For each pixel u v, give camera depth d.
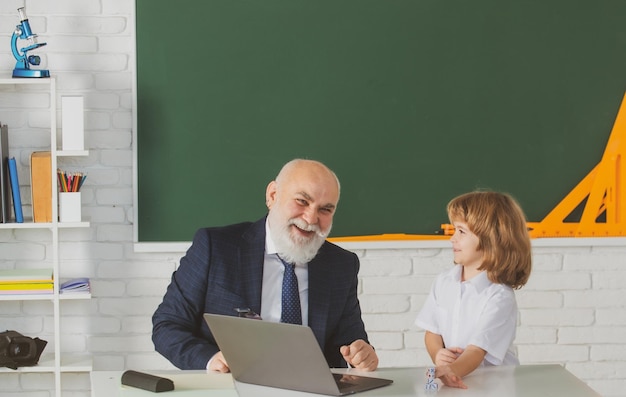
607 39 4.53
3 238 4.36
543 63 4.50
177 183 4.36
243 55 4.36
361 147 4.45
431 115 4.47
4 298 4.11
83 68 4.32
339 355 3.16
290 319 3.08
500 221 3.07
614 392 4.65
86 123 4.33
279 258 3.14
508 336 3.01
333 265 3.19
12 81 4.01
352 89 4.43
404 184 4.48
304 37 4.38
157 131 4.34
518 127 4.51
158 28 4.31
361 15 4.41
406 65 4.45
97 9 4.31
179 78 4.33
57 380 4.18
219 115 4.36
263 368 2.65
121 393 2.61
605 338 4.63
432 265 4.54
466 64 4.47
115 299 4.41
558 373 2.86
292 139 4.41
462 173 4.50
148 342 4.44
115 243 4.39
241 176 4.39
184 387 2.68
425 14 4.44
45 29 4.29
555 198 4.55
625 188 4.55
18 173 4.32
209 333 3.13
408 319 4.54
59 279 4.37
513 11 4.48
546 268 4.59
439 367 2.78
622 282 4.61
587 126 4.54
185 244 4.37
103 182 4.36
